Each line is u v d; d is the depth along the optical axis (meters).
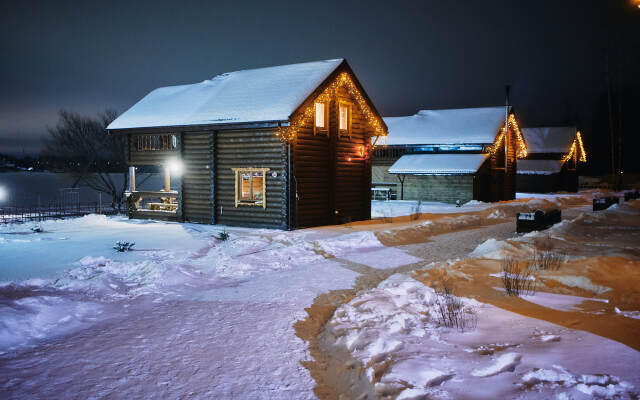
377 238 15.39
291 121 18.42
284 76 21.70
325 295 8.92
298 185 19.42
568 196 43.34
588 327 5.59
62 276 10.16
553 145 54.78
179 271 10.38
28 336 6.51
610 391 3.81
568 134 55.31
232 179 20.67
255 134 19.86
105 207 37.53
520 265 9.95
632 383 3.93
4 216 28.52
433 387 4.27
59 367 5.43
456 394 4.08
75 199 43.19
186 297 8.76
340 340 6.09
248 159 20.12
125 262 11.34
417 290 8.23
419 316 6.66
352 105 22.38
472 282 8.77
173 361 5.62
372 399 4.32
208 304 8.26
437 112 44.53
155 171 25.98
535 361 4.60
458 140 39.47
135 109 25.22
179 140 22.31
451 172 37.03
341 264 11.96
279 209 19.38
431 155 40.69
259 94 20.84
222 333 6.67
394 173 39.59
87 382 5.01
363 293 8.48
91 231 19.05
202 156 21.75
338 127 21.19
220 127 20.31
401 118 45.78
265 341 6.34
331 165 20.98
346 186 22.20
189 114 21.94
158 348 6.06
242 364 5.52
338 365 5.38
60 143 35.84
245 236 16.89
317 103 20.42
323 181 20.83
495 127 39.41
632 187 61.16
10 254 13.49
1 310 6.89
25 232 18.58
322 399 4.61
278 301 8.45
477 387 4.17
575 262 9.59
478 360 4.79
